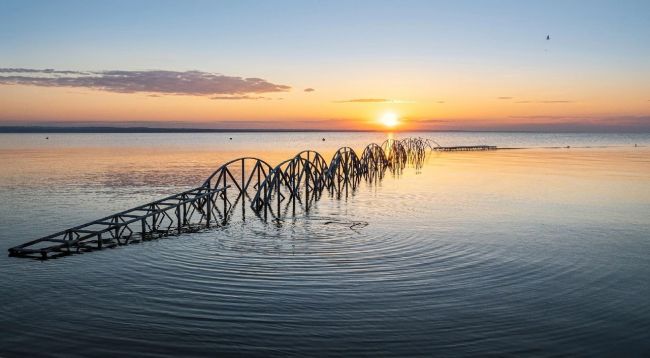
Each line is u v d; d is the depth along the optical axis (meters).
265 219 26.91
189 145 163.25
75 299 14.16
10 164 68.44
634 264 17.84
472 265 17.36
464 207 30.64
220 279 15.67
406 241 20.95
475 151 107.62
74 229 21.06
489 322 12.42
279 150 122.94
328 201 33.59
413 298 13.99
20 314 13.12
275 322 12.35
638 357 10.75
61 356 10.84
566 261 18.12
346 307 13.30
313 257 18.28
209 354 10.83
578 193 37.50
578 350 11.03
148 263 17.73
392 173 55.06
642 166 64.06
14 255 19.12
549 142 187.12
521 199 34.25
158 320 12.56
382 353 10.83
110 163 71.62
